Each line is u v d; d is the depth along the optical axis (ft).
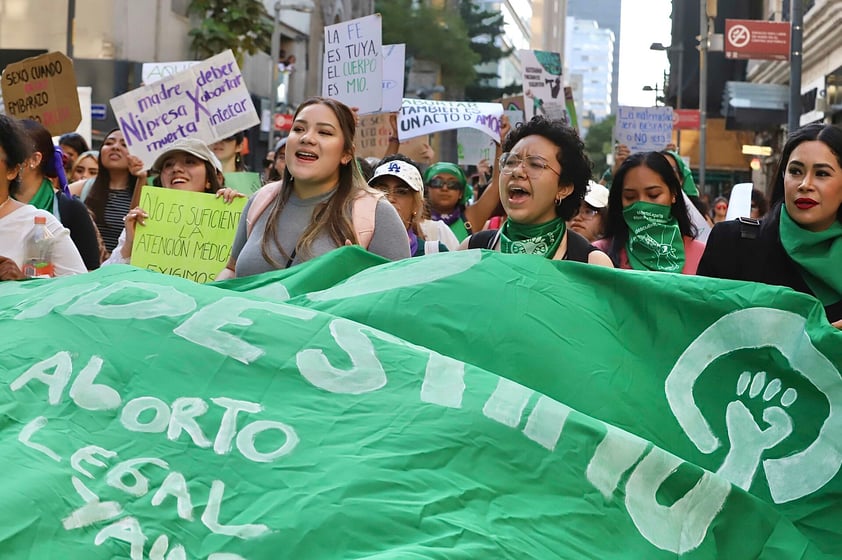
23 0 96.27
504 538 9.03
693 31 159.94
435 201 26.91
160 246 19.60
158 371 10.04
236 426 9.60
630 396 11.29
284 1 135.74
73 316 10.50
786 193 14.44
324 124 15.14
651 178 18.78
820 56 109.70
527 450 9.62
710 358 11.55
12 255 16.66
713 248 14.97
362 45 31.35
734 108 121.70
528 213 15.15
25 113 27.30
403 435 9.52
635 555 9.49
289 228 15.29
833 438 11.13
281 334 10.27
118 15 99.45
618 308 11.73
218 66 26.78
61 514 8.63
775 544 10.26
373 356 10.14
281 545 8.68
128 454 9.36
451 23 150.30
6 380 9.90
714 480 10.00
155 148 26.27
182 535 8.79
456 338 11.25
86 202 25.81
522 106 44.52
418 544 8.70
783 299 11.55
